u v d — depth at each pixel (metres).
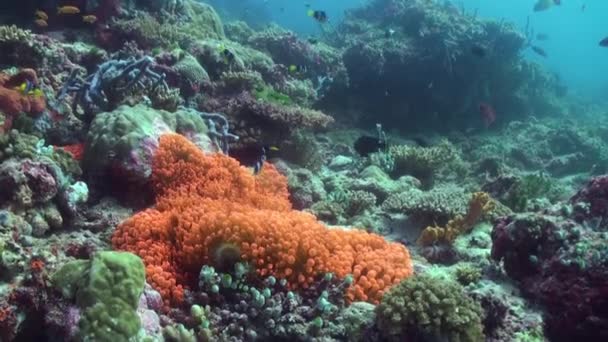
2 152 4.64
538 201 7.46
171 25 10.72
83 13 9.70
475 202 5.95
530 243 4.48
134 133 5.27
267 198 5.34
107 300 3.01
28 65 7.02
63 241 4.32
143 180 5.21
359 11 19.94
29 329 3.17
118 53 8.45
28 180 4.32
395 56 15.02
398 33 15.95
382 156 9.52
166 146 5.43
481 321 3.64
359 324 3.47
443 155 9.80
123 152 5.14
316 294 3.73
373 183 7.94
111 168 5.18
